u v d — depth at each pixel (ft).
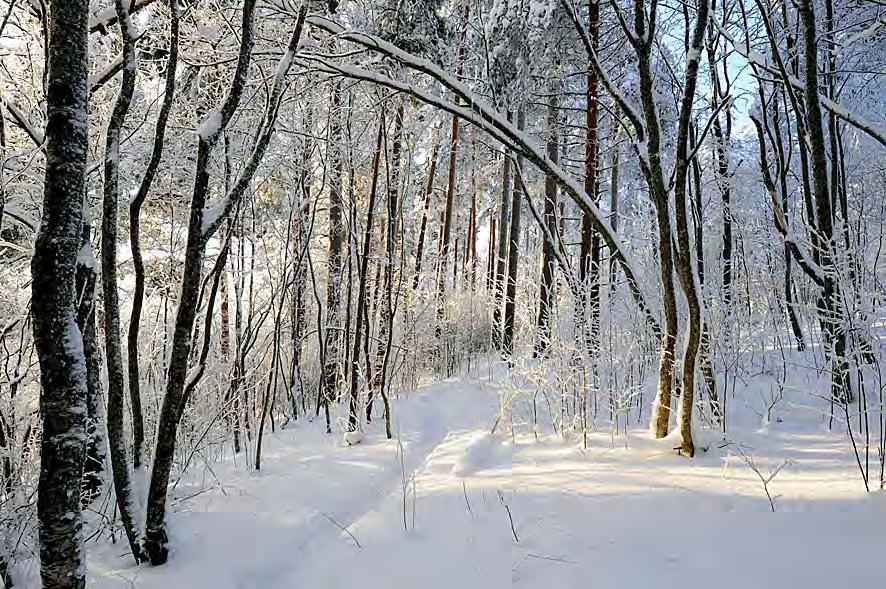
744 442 13.47
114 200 9.97
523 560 9.48
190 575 9.41
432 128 39.37
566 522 10.50
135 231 10.48
